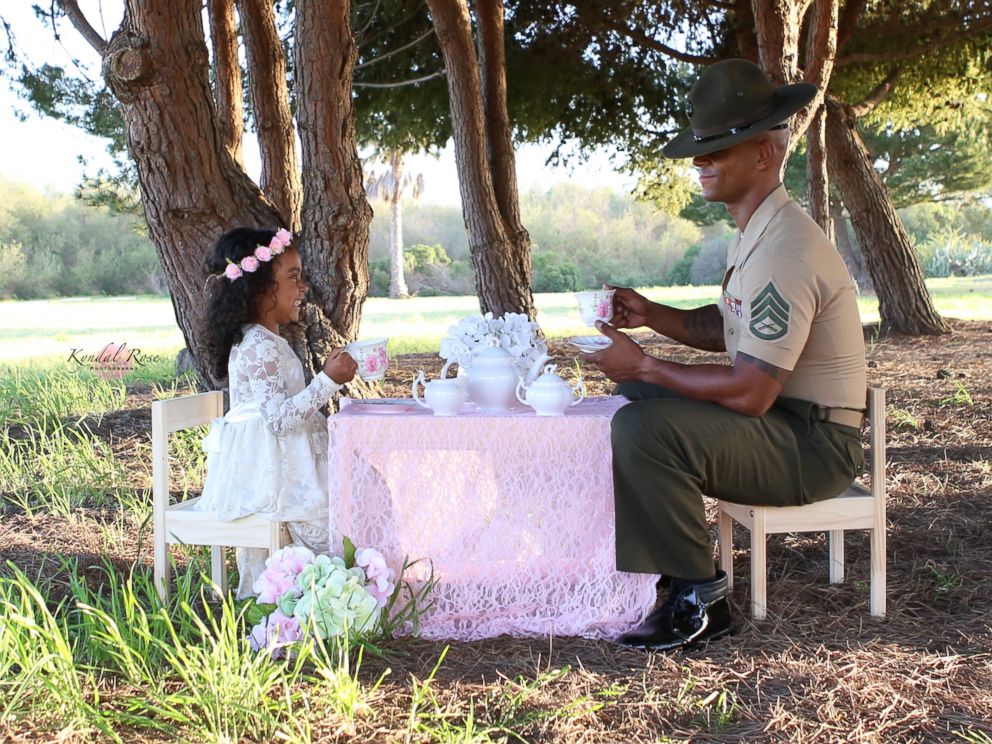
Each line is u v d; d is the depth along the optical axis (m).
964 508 4.34
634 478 2.84
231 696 2.37
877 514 3.05
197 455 5.45
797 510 3.03
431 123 11.83
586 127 12.46
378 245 48.28
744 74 2.95
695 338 3.48
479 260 9.56
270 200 6.35
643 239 50.12
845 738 2.30
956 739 2.29
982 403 6.90
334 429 2.95
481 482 2.99
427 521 3.00
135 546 3.96
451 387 3.00
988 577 3.43
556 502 2.99
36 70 9.58
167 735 2.34
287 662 2.55
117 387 8.21
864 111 11.77
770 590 3.34
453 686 2.62
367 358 3.07
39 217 41.31
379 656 2.83
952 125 14.24
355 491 2.97
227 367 3.23
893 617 3.09
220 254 3.17
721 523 3.43
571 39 11.43
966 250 37.00
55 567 3.69
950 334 11.74
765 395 2.83
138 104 4.27
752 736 2.32
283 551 2.93
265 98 6.25
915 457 5.36
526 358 3.24
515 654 2.85
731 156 2.97
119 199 12.03
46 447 5.82
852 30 10.34
